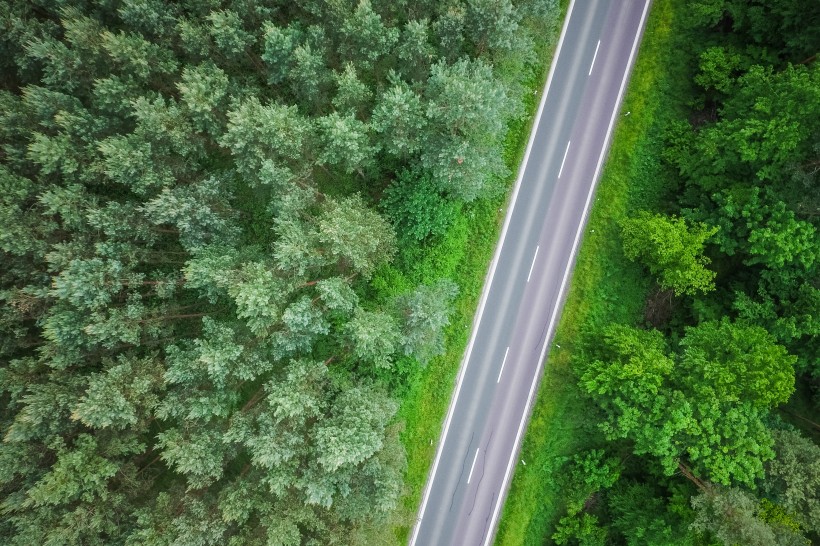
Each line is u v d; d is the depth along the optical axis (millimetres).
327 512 31828
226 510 29422
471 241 38938
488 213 38875
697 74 39219
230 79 35938
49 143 29312
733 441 32094
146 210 30891
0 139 31234
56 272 32156
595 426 37656
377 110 31828
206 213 32188
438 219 36781
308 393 31078
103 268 30750
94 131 31250
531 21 35375
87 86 32219
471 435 38688
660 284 37781
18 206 29781
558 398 38406
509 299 39125
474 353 38938
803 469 32188
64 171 30328
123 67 31328
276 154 32500
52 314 31172
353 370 37688
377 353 34094
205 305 37625
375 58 32656
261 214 38719
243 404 37250
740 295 36812
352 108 32156
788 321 35188
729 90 37406
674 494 35750
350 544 30875
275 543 28094
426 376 38531
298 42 32531
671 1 39375
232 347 30109
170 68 32406
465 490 38406
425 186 36469
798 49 36156
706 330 35219
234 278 30281
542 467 38719
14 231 29641
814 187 34062
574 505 37062
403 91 33594
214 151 37969
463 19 31797
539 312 39062
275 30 30031
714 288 36219
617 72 39500
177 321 36906
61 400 29812
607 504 39156
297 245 30297
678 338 38406
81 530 29766
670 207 39000
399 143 32125
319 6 32688
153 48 31531
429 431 38312
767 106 32719
